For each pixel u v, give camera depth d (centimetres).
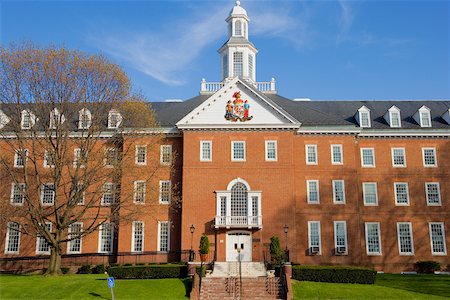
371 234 4894
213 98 4825
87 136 4369
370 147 5106
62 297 3184
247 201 4612
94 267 4541
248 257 4466
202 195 4650
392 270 4791
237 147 4762
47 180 4847
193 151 4753
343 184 4844
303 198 4803
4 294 3250
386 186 5009
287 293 3206
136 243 4759
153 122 4581
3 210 4200
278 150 4731
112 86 4284
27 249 4850
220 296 3316
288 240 4503
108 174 4312
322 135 4953
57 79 4056
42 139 4375
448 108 5531
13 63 3984
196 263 3872
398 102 5716
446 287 3553
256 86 5669
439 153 5078
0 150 4891
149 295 3266
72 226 4866
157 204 4775
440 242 4875
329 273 3669
